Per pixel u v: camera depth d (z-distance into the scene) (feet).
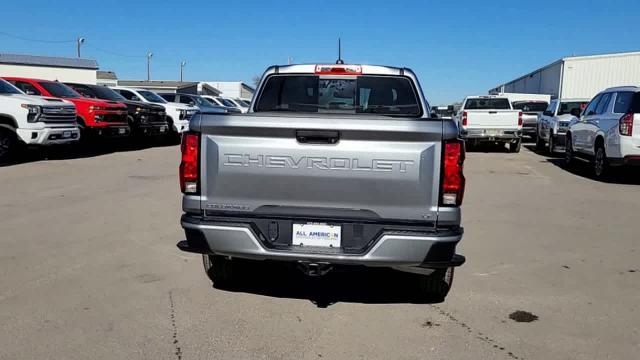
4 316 13.96
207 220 13.39
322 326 13.80
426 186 12.75
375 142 12.79
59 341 12.66
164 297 15.52
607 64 96.84
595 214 27.86
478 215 27.32
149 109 57.88
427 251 12.75
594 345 12.90
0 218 24.31
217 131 13.26
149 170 41.04
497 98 66.44
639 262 19.57
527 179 40.65
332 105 18.70
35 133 41.32
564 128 53.93
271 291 16.24
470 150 66.69
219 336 13.14
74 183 34.22
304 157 12.97
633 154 36.55
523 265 19.03
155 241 21.13
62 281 16.56
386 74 18.43
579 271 18.44
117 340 12.80
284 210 13.29
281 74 18.76
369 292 16.28
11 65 145.69
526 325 13.99
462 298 15.83
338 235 13.14
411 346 12.75
